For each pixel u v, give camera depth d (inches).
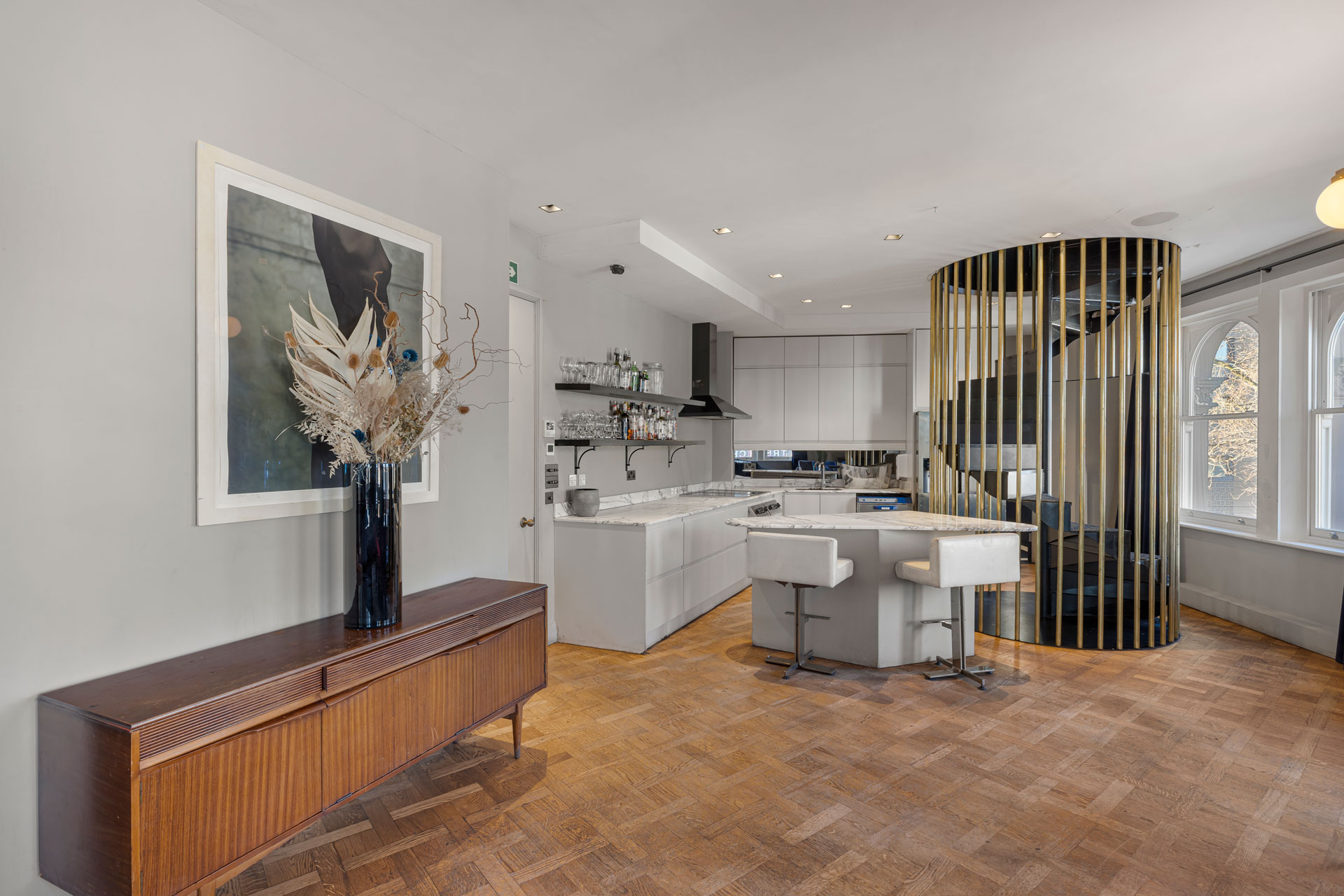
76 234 70.0
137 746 60.2
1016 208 155.0
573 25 86.9
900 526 154.6
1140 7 82.0
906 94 104.4
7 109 65.0
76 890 64.6
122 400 73.9
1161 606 178.5
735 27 87.3
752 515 253.1
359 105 103.4
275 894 80.1
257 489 87.4
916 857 87.2
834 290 242.7
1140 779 107.1
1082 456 174.9
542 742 121.4
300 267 93.2
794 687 149.1
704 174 135.8
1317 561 175.2
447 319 120.3
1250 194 145.8
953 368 203.0
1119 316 182.1
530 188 143.0
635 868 85.1
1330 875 83.2
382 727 86.7
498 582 121.2
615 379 192.5
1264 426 191.0
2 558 65.0
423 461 114.3
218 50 83.5
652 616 179.9
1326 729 125.4
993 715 132.8
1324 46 89.8
